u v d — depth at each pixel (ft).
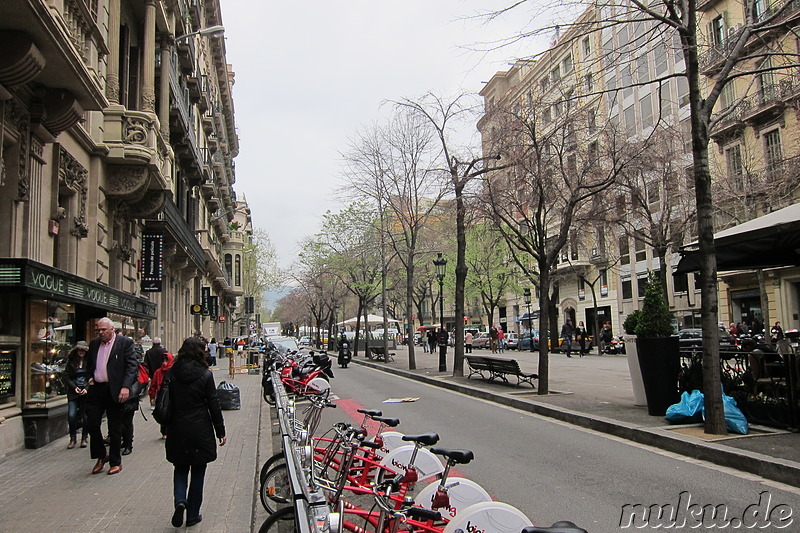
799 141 69.97
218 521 18.25
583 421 34.78
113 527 17.70
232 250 188.85
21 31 26.81
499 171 58.49
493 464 25.93
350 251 115.55
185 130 68.64
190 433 17.65
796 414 27.94
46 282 29.43
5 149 31.50
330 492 15.19
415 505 13.05
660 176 77.15
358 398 51.80
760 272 77.10
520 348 147.64
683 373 34.91
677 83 106.32
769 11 33.58
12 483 23.16
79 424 30.89
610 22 35.91
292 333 333.01
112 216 48.19
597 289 155.43
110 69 46.55
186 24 76.38
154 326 67.87
